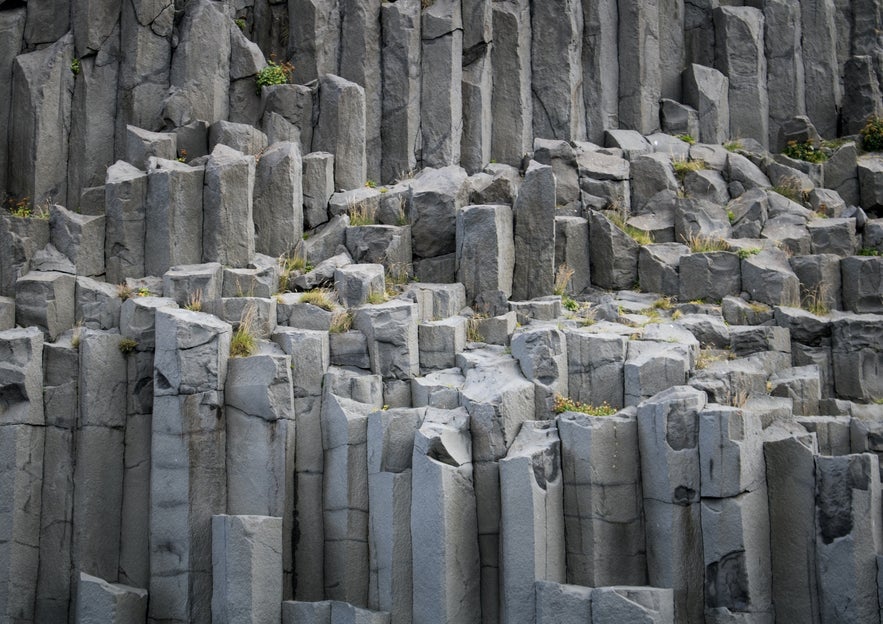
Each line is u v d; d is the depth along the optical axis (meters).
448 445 66.62
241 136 86.94
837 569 62.50
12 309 75.25
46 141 88.31
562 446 66.94
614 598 61.56
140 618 68.69
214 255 80.75
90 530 70.88
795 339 78.19
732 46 101.75
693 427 65.00
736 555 63.22
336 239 84.69
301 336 72.69
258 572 65.88
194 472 69.69
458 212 83.44
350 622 65.56
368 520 69.25
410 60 94.12
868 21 104.56
